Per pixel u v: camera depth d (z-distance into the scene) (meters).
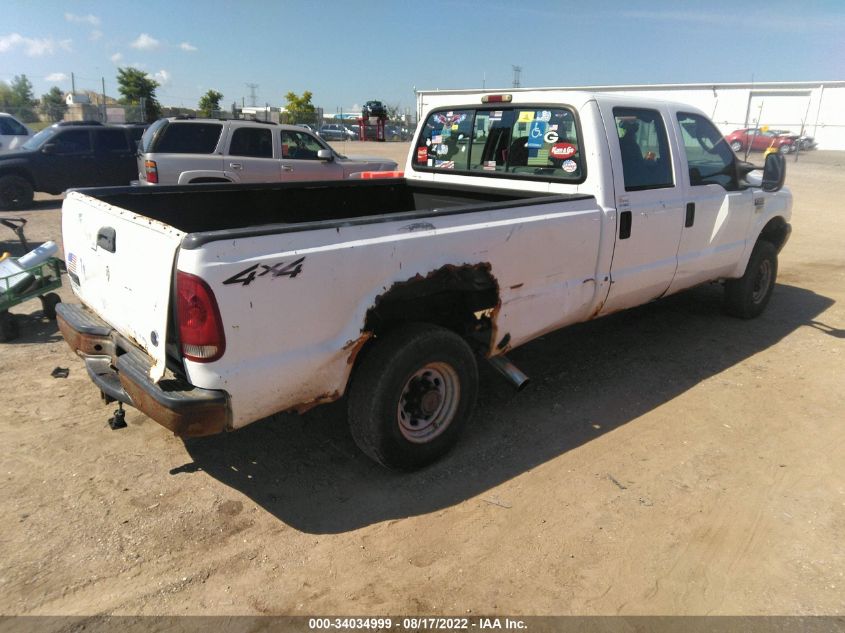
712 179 5.19
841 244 10.30
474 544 2.99
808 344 5.61
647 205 4.46
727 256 5.47
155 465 3.56
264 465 3.60
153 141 10.01
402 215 3.14
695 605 2.65
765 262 6.09
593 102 4.20
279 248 2.72
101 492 3.30
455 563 2.87
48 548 2.88
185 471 3.51
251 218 4.53
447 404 3.60
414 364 3.28
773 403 4.46
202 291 2.54
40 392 4.38
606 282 4.29
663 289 4.94
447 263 3.27
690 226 4.91
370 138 46.62
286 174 10.95
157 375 2.78
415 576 2.79
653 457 3.76
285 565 2.83
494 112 4.79
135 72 40.88
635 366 5.06
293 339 2.83
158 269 2.70
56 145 12.83
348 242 2.93
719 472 3.61
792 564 2.90
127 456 3.63
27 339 5.43
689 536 3.07
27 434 3.81
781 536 3.09
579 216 3.96
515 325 3.77
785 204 6.11
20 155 12.52
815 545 3.03
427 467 3.61
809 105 27.42
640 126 4.51
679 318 6.27
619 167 4.26
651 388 4.68
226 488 3.38
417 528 3.10
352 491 3.39
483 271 3.48
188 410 2.63
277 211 4.67
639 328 5.95
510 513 3.22
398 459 3.40
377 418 3.23
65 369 4.77
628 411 4.32
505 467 3.64
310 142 11.40
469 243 3.36
